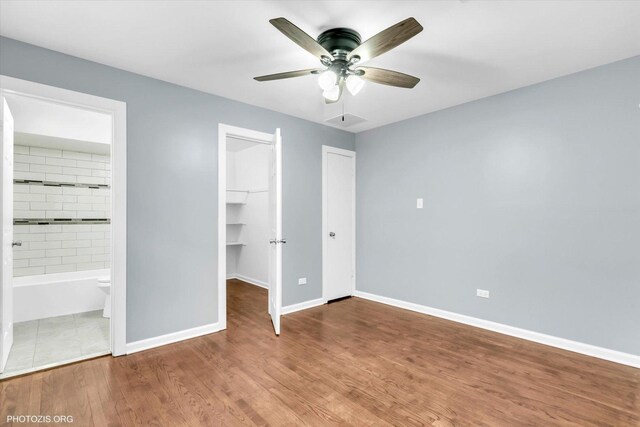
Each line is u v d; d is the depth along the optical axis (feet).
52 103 7.72
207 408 6.26
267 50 7.60
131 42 7.24
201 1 5.83
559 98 9.09
